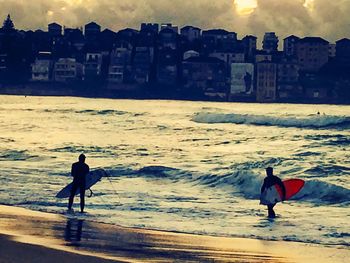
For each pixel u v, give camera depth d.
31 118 109.94
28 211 21.75
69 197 23.39
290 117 97.19
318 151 51.34
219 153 52.47
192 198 27.77
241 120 104.94
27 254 13.73
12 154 45.53
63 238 16.44
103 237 16.97
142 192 28.86
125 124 98.31
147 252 15.16
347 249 16.81
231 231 19.45
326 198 27.19
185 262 14.20
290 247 16.95
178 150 54.94
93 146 54.62
